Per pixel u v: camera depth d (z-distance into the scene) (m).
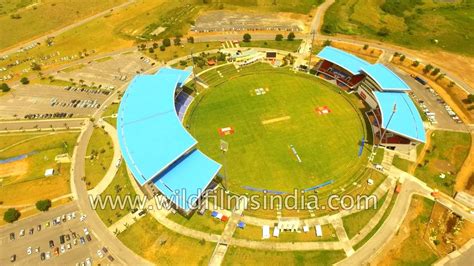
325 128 124.81
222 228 93.25
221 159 113.81
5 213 98.75
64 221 98.62
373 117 128.50
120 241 92.69
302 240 90.06
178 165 101.19
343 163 111.62
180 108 135.12
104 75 161.25
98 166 114.00
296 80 148.88
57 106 143.88
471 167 108.94
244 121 128.62
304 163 111.81
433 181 105.06
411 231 91.94
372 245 88.94
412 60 159.12
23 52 188.12
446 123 125.50
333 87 144.12
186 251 88.62
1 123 137.12
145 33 192.88
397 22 191.00
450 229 92.88
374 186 103.88
